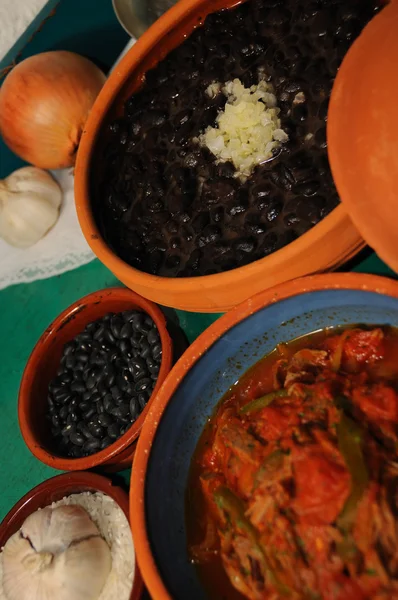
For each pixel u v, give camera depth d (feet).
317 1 1.20
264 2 1.27
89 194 1.27
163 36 1.32
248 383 1.10
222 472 1.02
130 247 1.24
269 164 1.17
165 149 1.28
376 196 0.84
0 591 1.23
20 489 1.46
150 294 1.19
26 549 1.21
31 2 1.62
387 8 0.90
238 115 1.18
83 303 1.40
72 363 1.40
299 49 1.20
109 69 1.69
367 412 0.93
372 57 0.88
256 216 1.13
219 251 1.15
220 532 0.98
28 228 1.58
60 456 1.27
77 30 1.66
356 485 0.85
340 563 0.85
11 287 1.65
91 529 1.23
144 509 0.99
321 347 1.06
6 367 1.60
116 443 1.20
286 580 0.88
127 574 1.18
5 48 1.68
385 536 0.83
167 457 1.05
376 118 0.85
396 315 0.99
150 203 1.24
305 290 1.01
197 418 1.09
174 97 1.30
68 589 1.16
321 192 1.09
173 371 1.06
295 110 1.15
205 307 1.17
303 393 0.97
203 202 1.20
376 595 0.83
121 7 1.50
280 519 0.88
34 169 1.60
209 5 1.30
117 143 1.34
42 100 1.46
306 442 0.91
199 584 0.99
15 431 1.52
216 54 1.28
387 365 1.00
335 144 0.88
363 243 1.10
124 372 1.32
